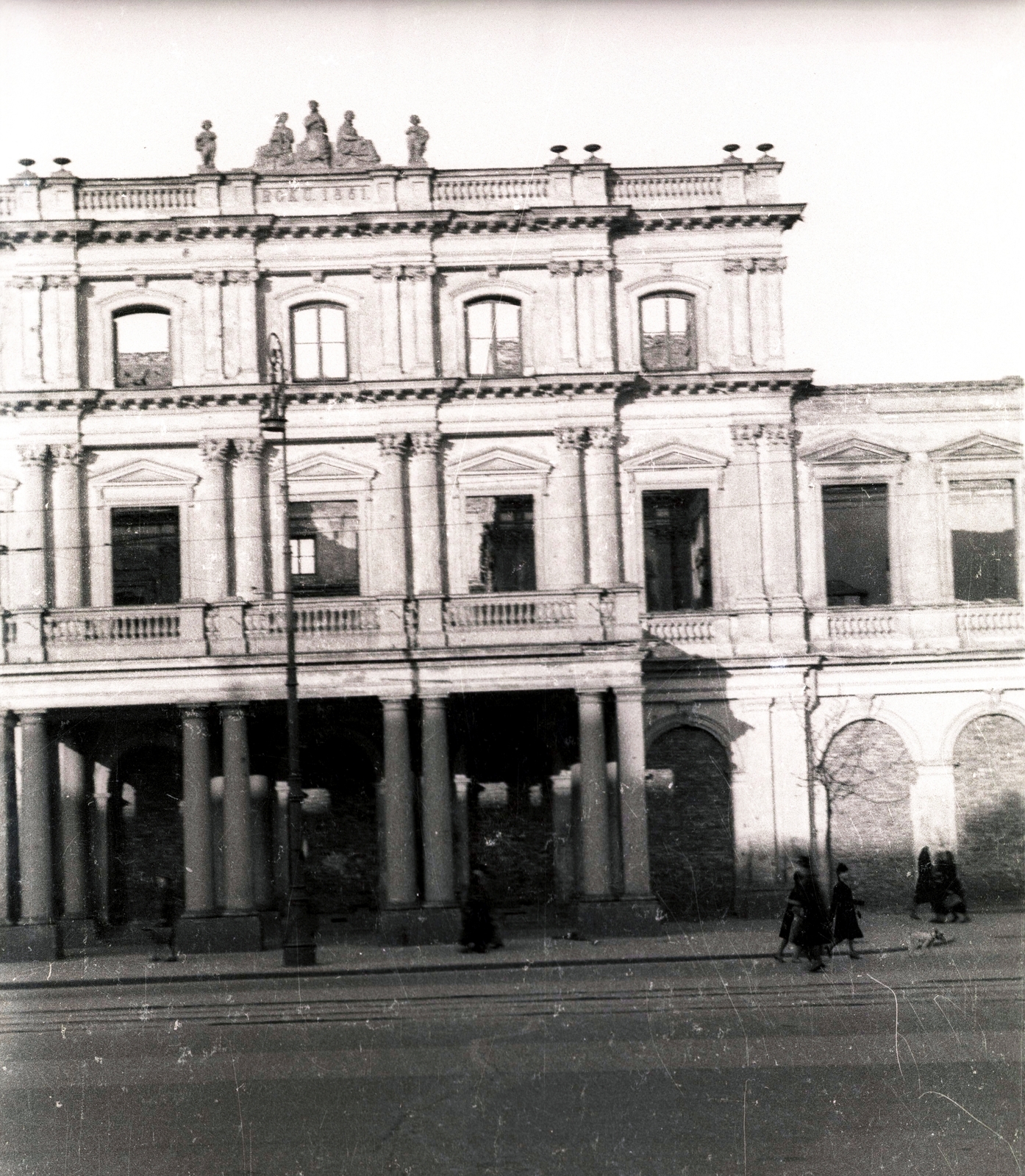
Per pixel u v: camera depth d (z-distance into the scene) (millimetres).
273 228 48375
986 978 30344
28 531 47750
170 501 48281
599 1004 28094
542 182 49469
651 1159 17250
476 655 43594
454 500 48750
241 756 43594
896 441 49969
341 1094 20562
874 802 48531
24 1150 18500
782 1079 20891
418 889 44781
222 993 32750
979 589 49844
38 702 43531
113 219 48219
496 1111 19219
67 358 48125
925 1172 16641
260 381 48250
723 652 48562
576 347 49000
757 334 49531
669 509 49375
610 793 45156
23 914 42750
